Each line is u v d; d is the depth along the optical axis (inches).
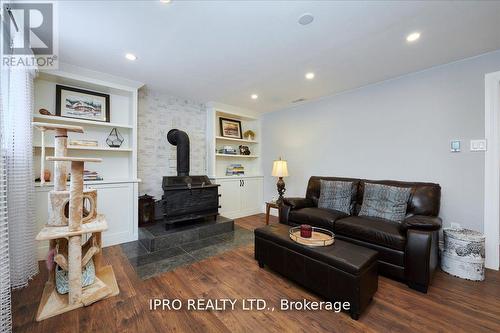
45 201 94.8
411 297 69.7
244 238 125.2
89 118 114.6
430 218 81.6
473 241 79.4
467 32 74.6
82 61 95.4
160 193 142.9
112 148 113.7
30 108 79.7
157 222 133.3
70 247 63.6
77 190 64.8
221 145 179.0
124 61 95.7
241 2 60.6
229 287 75.9
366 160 126.6
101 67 101.6
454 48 85.3
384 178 119.0
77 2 59.7
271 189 186.4
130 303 66.3
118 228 114.3
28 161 77.5
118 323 57.9
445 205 99.0
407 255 75.0
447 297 69.4
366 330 56.0
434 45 83.2
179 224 130.3
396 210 96.8
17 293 69.9
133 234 119.0
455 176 96.4
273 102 159.6
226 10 63.7
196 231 122.6
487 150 88.4
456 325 57.4
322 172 149.9
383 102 119.2
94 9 62.7
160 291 72.9
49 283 71.4
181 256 100.8
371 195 107.2
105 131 122.0
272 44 82.5
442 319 59.7
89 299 64.9
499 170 88.7
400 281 79.0
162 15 65.7
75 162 64.5
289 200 123.9
